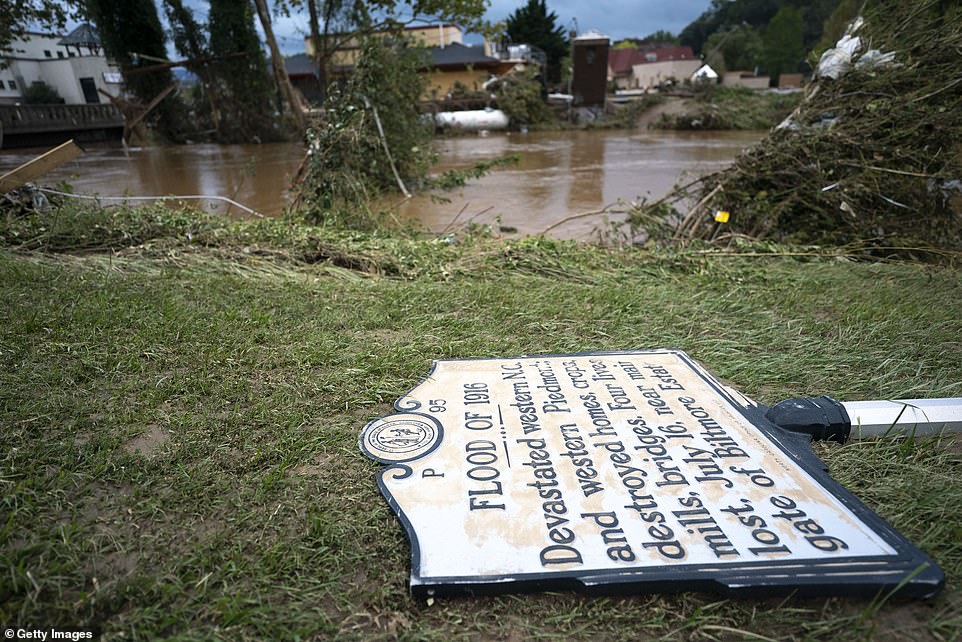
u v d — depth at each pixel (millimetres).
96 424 2516
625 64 77250
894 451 2473
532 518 1974
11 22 17312
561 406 2725
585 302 4320
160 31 26500
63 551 1815
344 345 3457
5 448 2301
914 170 5789
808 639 1611
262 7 18109
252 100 27312
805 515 1972
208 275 4754
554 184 12305
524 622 1670
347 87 9539
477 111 31297
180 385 2836
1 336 3271
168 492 2113
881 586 1705
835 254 5504
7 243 5438
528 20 61375
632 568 1760
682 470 2225
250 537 1933
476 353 3389
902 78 6020
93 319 3537
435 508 2033
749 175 6430
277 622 1633
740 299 4402
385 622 1669
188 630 1590
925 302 4219
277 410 2684
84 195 6688
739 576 1724
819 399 2641
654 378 3008
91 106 27984
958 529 1969
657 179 12875
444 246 5914
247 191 11953
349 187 7461
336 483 2213
